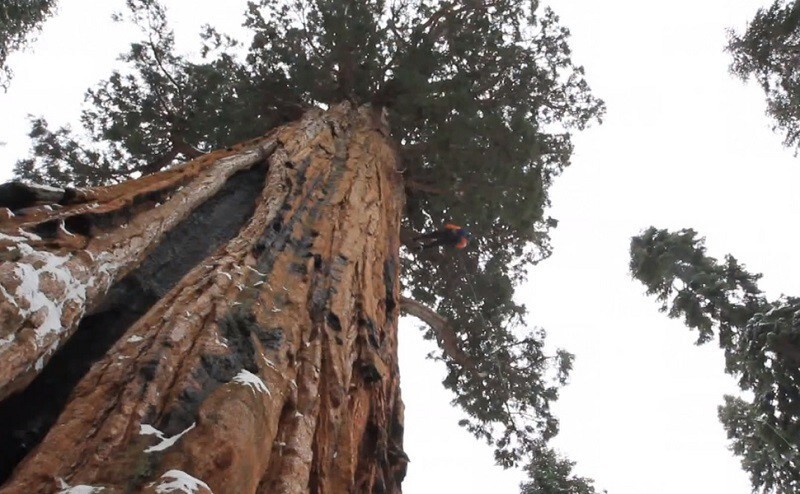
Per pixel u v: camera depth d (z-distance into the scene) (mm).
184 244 7457
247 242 7395
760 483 19688
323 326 6949
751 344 17141
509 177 16234
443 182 16797
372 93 17656
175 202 7387
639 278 23953
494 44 18156
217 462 4039
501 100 19594
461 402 21203
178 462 3887
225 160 9383
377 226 10555
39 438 4625
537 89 19656
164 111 19172
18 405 4781
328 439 5895
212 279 6141
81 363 5340
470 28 18984
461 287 20953
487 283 20594
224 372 5000
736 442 21625
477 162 16141
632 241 24578
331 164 11656
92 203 6184
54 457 3750
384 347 8727
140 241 6316
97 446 3867
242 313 5953
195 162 8961
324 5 17703
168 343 4914
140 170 19828
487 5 19594
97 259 5434
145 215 6773
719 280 21266
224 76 18703
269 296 6578
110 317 5879
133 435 3994
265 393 4914
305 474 4918
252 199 9273
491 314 20422
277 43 18625
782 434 16578
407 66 17125
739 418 22109
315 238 8633
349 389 6961
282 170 9930
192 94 18969
